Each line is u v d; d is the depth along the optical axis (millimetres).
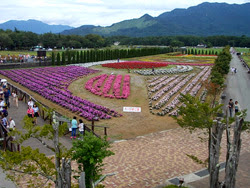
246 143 22000
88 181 10211
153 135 24016
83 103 34406
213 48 192500
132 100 37406
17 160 9586
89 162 10133
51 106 32656
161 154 19609
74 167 16594
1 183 13680
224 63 45344
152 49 116062
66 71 59250
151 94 40906
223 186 11344
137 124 27656
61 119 23203
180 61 90500
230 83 52438
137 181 15398
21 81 46312
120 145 21328
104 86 44625
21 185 13703
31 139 20906
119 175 16062
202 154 19641
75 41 150375
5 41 112625
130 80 51750
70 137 22547
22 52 105625
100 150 10266
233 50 164625
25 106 30672
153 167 17375
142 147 20984
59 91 40031
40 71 57594
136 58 100625
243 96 41312
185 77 57406
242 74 64875
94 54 82000
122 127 26609
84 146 9906
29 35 132250
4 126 18906
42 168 9969
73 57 74375
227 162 11250
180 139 22938
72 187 10445
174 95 40531
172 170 17000
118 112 31734
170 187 13898
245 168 17297
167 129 26094
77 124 24062
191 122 14180
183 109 14609
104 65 71625
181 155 19484
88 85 45469
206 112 13641
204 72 63969
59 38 145750
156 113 31359
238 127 11070
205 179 15797
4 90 29578
